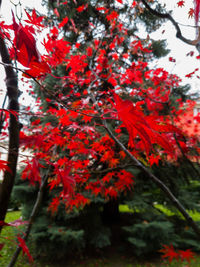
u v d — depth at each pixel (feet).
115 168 4.12
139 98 11.18
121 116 1.28
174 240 15.71
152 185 16.48
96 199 13.83
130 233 15.93
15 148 2.22
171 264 14.05
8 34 2.06
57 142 4.94
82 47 13.09
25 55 1.58
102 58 7.70
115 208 20.06
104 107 5.89
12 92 2.23
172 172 14.23
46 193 15.72
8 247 15.26
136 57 14.78
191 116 10.94
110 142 5.98
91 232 15.46
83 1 13.55
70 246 14.49
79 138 6.09
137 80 8.82
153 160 4.77
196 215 23.31
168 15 3.05
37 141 2.29
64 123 4.85
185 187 19.80
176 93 18.93
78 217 15.70
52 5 11.58
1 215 2.13
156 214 17.79
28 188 15.25
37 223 14.80
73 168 5.05
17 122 2.25
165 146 1.35
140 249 14.48
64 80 8.55
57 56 3.33
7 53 2.20
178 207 3.30
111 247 16.58
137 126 1.29
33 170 2.46
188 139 6.39
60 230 13.73
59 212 14.37
